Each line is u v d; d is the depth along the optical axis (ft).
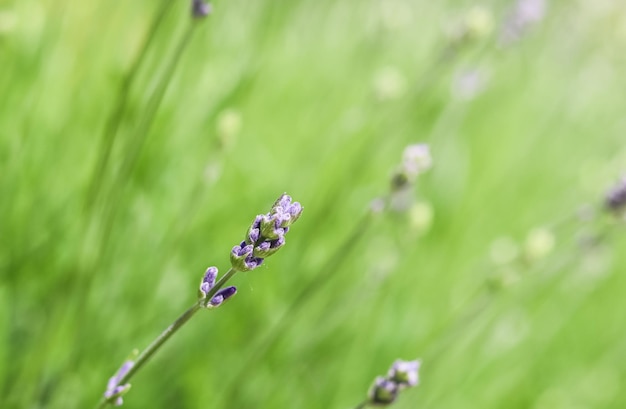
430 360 2.12
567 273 2.96
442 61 2.29
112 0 2.06
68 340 1.77
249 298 2.18
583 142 4.23
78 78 2.08
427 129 2.97
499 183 3.35
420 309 2.62
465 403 2.51
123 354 1.87
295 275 2.29
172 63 1.56
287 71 2.83
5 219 1.80
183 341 2.02
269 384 2.03
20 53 1.92
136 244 1.99
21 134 1.82
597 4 4.20
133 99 1.75
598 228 2.80
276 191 2.46
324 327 2.15
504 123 3.81
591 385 2.95
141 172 2.08
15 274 1.83
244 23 2.40
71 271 1.65
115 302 1.89
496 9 3.40
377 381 1.37
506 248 2.80
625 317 3.33
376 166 2.79
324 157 2.64
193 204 1.83
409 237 2.07
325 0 2.96
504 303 2.47
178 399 1.97
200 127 2.23
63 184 1.97
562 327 3.04
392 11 2.99
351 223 2.56
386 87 2.43
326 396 2.23
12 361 1.77
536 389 2.82
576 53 4.27
